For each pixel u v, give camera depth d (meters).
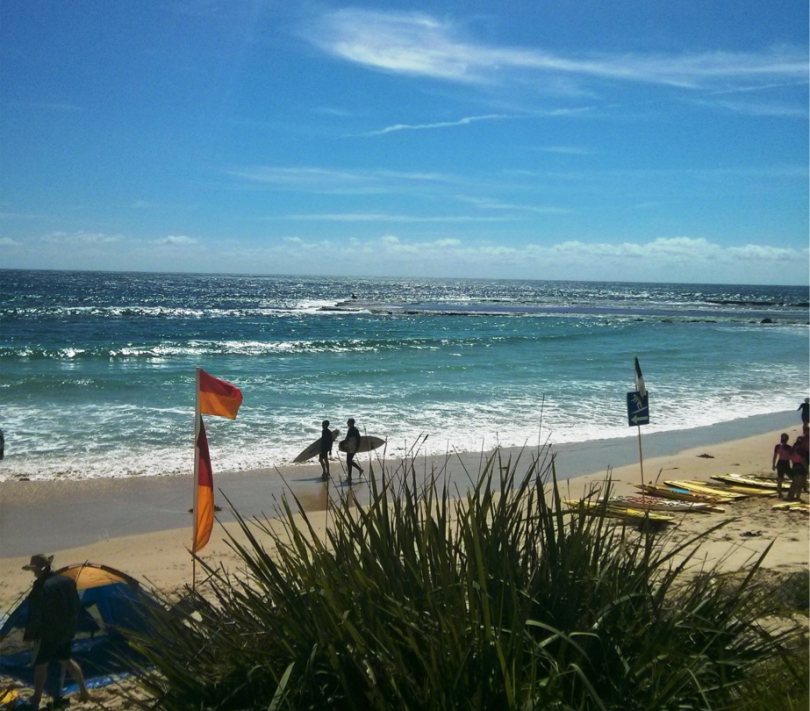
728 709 3.46
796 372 35.59
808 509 12.70
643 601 3.85
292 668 3.38
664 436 21.20
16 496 14.21
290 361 35.50
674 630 3.75
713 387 30.61
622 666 3.48
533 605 3.64
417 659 3.47
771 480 15.76
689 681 3.47
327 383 28.61
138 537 11.98
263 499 14.34
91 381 27.16
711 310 103.38
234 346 41.00
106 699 6.01
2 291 103.38
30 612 6.24
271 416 22.19
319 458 16.89
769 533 10.97
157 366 32.59
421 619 3.52
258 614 3.86
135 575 10.00
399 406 24.12
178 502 14.08
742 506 13.31
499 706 3.19
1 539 11.86
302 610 3.77
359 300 118.50
